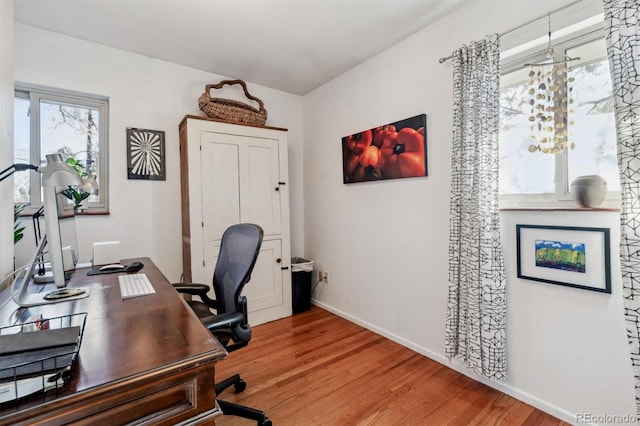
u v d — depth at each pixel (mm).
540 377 1570
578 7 1412
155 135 2553
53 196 1316
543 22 1528
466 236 1801
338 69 2812
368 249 2643
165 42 2307
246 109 2785
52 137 2236
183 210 2611
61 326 881
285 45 2371
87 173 2348
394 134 2344
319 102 3209
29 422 536
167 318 995
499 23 1707
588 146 1474
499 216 1699
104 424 610
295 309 3070
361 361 2084
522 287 1636
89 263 2016
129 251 2447
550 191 1611
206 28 2129
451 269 1880
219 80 2881
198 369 719
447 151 1998
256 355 2178
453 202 1874
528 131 1695
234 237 1657
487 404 1620
